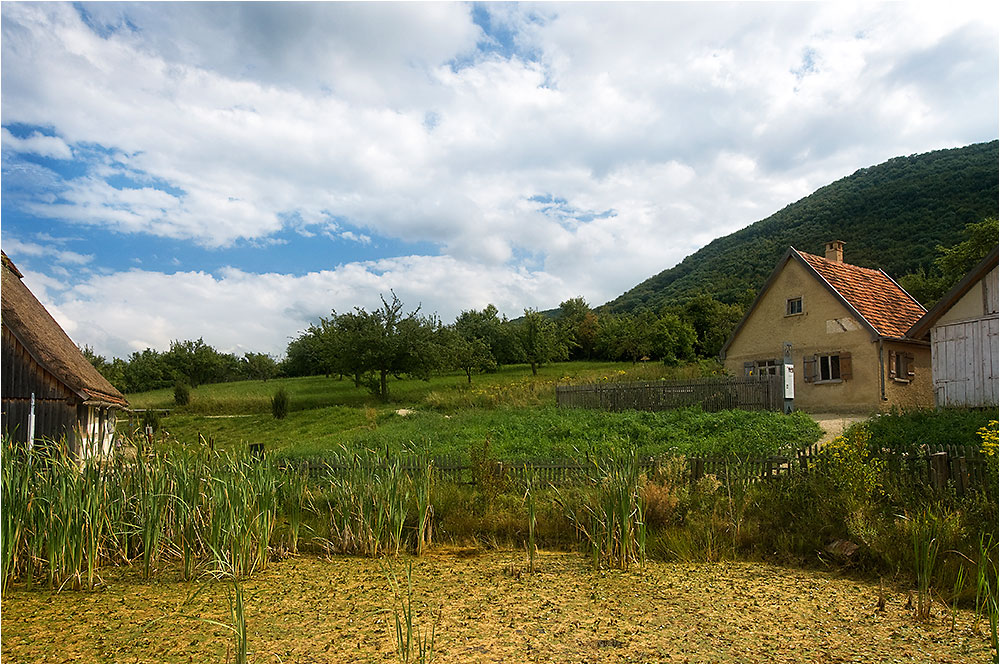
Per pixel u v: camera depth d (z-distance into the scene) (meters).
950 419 14.05
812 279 24.55
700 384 22.97
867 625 5.27
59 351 15.14
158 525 6.88
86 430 14.97
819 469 8.73
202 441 9.25
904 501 7.75
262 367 70.06
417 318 39.16
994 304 16.27
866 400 22.45
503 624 5.27
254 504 7.30
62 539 6.24
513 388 31.92
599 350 63.72
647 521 8.32
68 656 4.59
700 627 5.21
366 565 7.33
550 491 9.37
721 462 9.45
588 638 4.95
